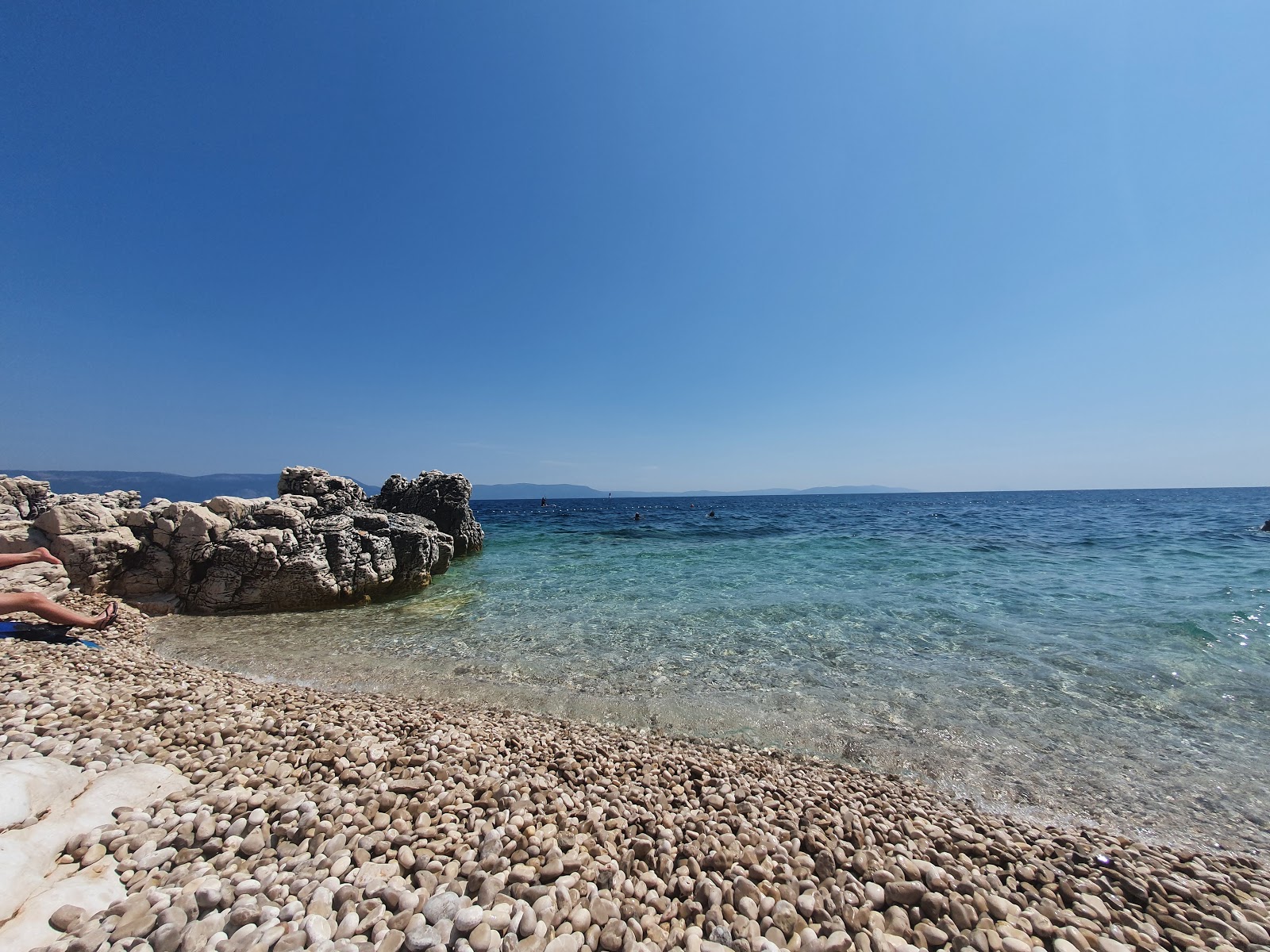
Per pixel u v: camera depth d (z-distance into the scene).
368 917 3.16
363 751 5.36
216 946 2.82
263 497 16.56
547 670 9.52
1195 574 17.02
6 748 4.49
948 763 6.32
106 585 12.53
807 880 3.91
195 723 5.79
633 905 3.49
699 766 6.05
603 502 146.62
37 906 2.88
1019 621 11.98
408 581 16.50
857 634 11.35
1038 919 3.59
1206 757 6.38
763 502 123.00
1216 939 3.52
